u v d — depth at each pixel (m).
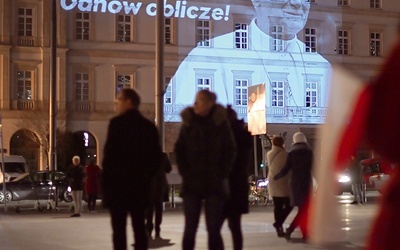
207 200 8.66
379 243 3.18
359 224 17.44
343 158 3.16
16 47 55.03
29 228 17.84
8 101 54.53
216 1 55.75
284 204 14.33
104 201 8.91
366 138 3.04
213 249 8.66
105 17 56.94
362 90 3.05
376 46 62.44
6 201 29.23
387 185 3.21
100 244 13.79
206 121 8.66
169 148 51.62
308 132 56.22
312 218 3.54
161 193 13.63
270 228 16.67
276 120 55.41
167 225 18.23
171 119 52.84
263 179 29.89
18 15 55.22
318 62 57.34
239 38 56.41
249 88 24.28
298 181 13.43
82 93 56.41
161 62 24.48
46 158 53.72
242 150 9.76
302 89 56.47
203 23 56.44
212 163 8.62
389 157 2.98
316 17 59.69
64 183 32.16
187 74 55.22
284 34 56.38
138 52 57.78
